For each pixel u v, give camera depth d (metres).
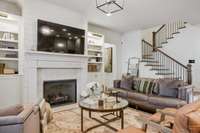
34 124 2.12
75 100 4.81
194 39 5.96
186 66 5.89
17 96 3.67
